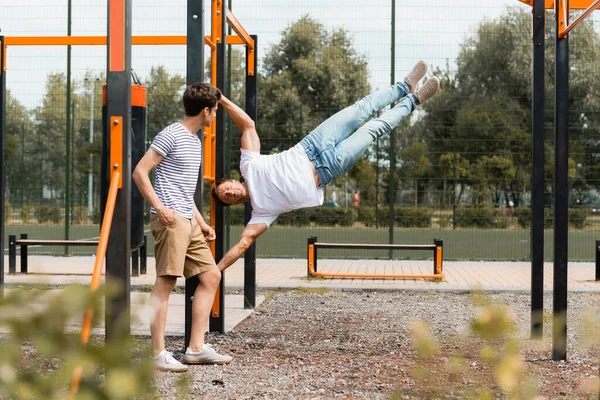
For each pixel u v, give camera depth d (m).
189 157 4.30
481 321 1.19
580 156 15.26
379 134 5.00
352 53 16.61
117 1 3.90
